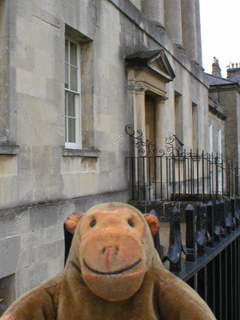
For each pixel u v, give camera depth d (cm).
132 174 970
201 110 1883
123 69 991
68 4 728
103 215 148
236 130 3020
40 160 627
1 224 527
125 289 134
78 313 148
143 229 151
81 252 141
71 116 812
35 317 152
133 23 1062
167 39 1357
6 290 556
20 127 583
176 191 1382
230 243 387
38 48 633
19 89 584
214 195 1116
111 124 909
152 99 1231
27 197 591
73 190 725
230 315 379
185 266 269
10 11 570
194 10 1856
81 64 833
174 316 151
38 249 601
